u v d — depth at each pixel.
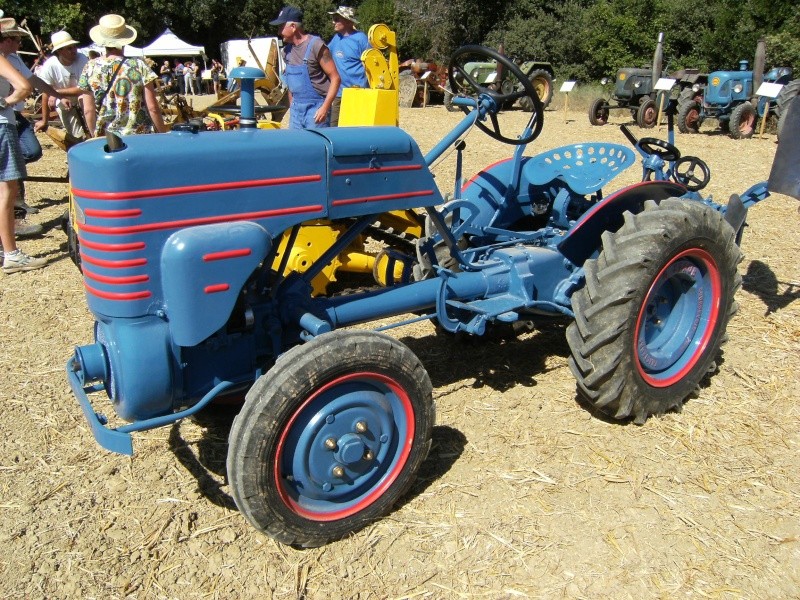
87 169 2.30
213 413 3.50
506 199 4.09
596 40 24.52
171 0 36.03
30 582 2.53
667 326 3.60
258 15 39.66
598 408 3.35
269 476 2.45
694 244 3.35
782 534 2.75
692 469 3.15
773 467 3.16
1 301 5.10
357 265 4.85
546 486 3.04
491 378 3.99
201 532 2.80
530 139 3.73
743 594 2.47
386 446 2.75
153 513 2.91
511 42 27.75
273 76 9.41
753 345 4.33
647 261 3.14
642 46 23.33
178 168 2.38
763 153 11.52
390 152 2.93
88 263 2.40
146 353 2.44
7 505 2.94
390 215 4.90
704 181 4.11
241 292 2.75
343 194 2.80
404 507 2.92
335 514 2.68
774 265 5.76
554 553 2.66
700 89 14.59
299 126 6.12
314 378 2.45
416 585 2.52
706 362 3.64
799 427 3.46
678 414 3.59
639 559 2.63
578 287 3.72
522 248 3.74
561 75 26.38
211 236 2.41
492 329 4.32
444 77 22.00
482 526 2.80
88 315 4.87
